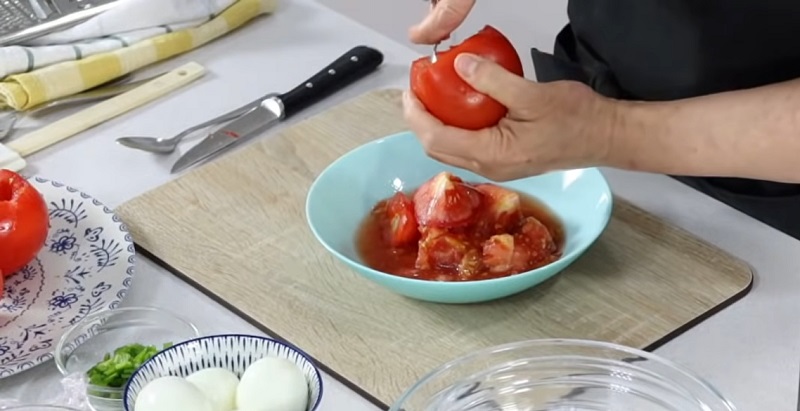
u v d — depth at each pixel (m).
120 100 1.36
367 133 1.30
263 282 1.10
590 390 0.93
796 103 1.04
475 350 1.02
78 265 1.11
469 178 1.21
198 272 1.11
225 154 1.28
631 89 1.43
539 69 1.51
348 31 1.50
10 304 1.07
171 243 1.14
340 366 1.00
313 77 1.37
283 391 0.88
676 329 1.04
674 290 1.08
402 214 1.12
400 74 1.41
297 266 1.11
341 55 1.45
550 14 2.23
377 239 1.14
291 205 1.20
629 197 1.21
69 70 1.36
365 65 1.40
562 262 1.04
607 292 1.08
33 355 1.00
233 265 1.12
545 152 1.04
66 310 1.06
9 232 1.06
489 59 1.02
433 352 1.02
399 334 1.04
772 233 1.16
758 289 1.09
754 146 1.04
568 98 1.03
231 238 1.15
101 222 1.15
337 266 1.11
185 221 1.17
